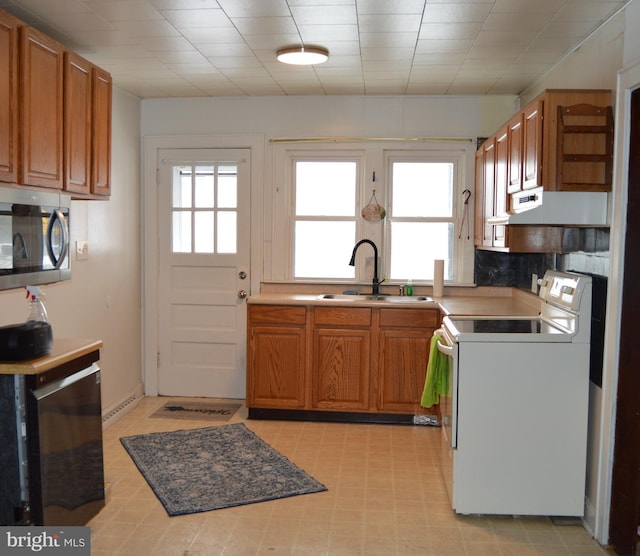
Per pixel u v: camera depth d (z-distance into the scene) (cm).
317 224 472
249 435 395
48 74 271
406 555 253
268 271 471
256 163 464
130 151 455
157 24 293
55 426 242
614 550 260
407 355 415
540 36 307
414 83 411
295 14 278
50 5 268
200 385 483
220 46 329
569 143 268
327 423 423
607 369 262
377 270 456
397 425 420
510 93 440
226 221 473
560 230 331
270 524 278
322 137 458
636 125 247
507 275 454
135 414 440
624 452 255
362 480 328
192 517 284
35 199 266
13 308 303
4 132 239
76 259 375
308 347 418
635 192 249
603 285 270
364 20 286
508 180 336
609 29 278
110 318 425
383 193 458
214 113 465
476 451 283
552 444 282
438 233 466
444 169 462
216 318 479
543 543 266
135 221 467
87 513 271
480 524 282
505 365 280
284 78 401
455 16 279
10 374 229
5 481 233
